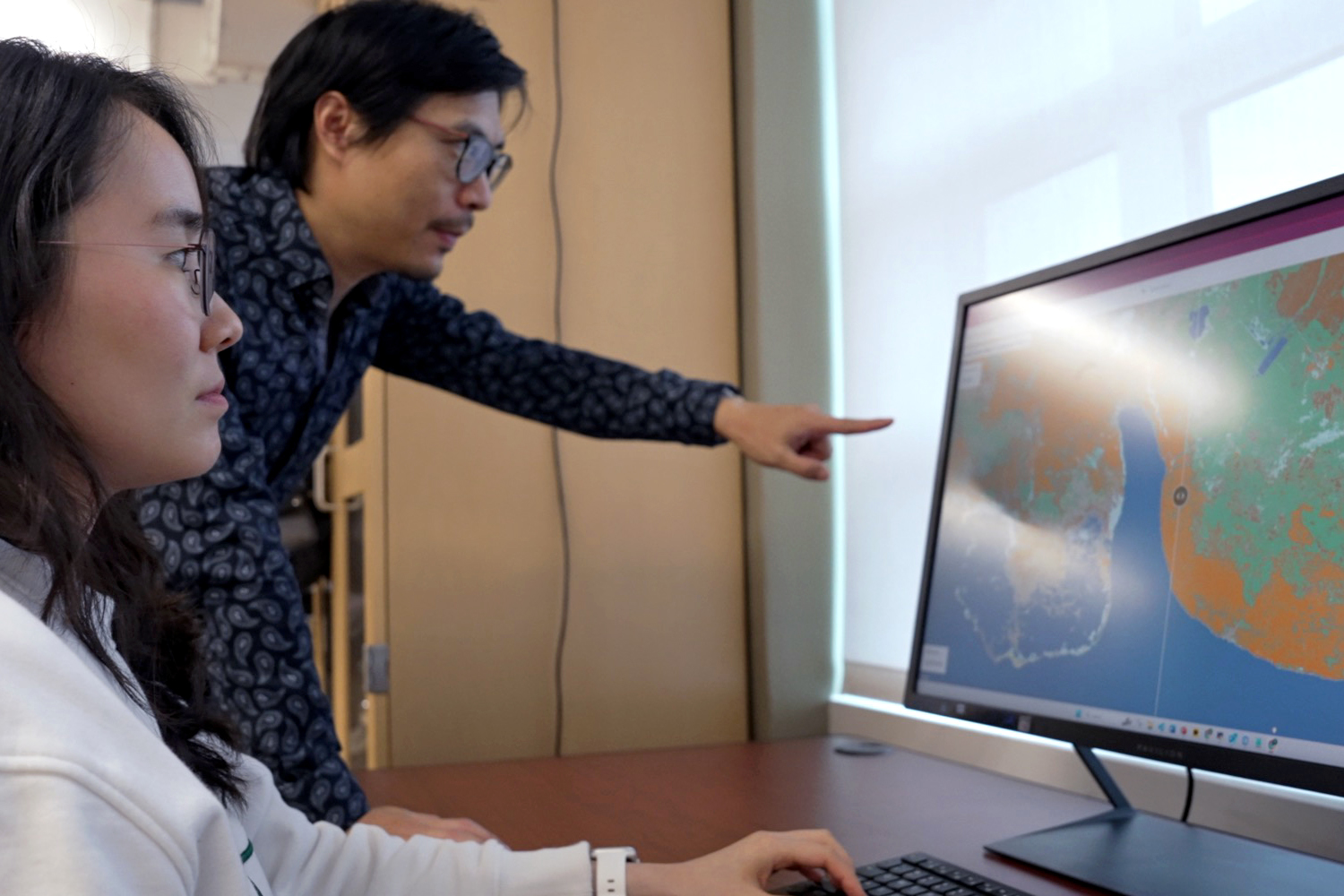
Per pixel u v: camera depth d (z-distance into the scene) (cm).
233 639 112
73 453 58
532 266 195
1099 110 154
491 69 135
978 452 126
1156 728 98
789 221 206
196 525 112
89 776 45
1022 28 168
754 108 204
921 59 189
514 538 188
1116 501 106
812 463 142
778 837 92
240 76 230
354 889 87
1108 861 97
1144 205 147
